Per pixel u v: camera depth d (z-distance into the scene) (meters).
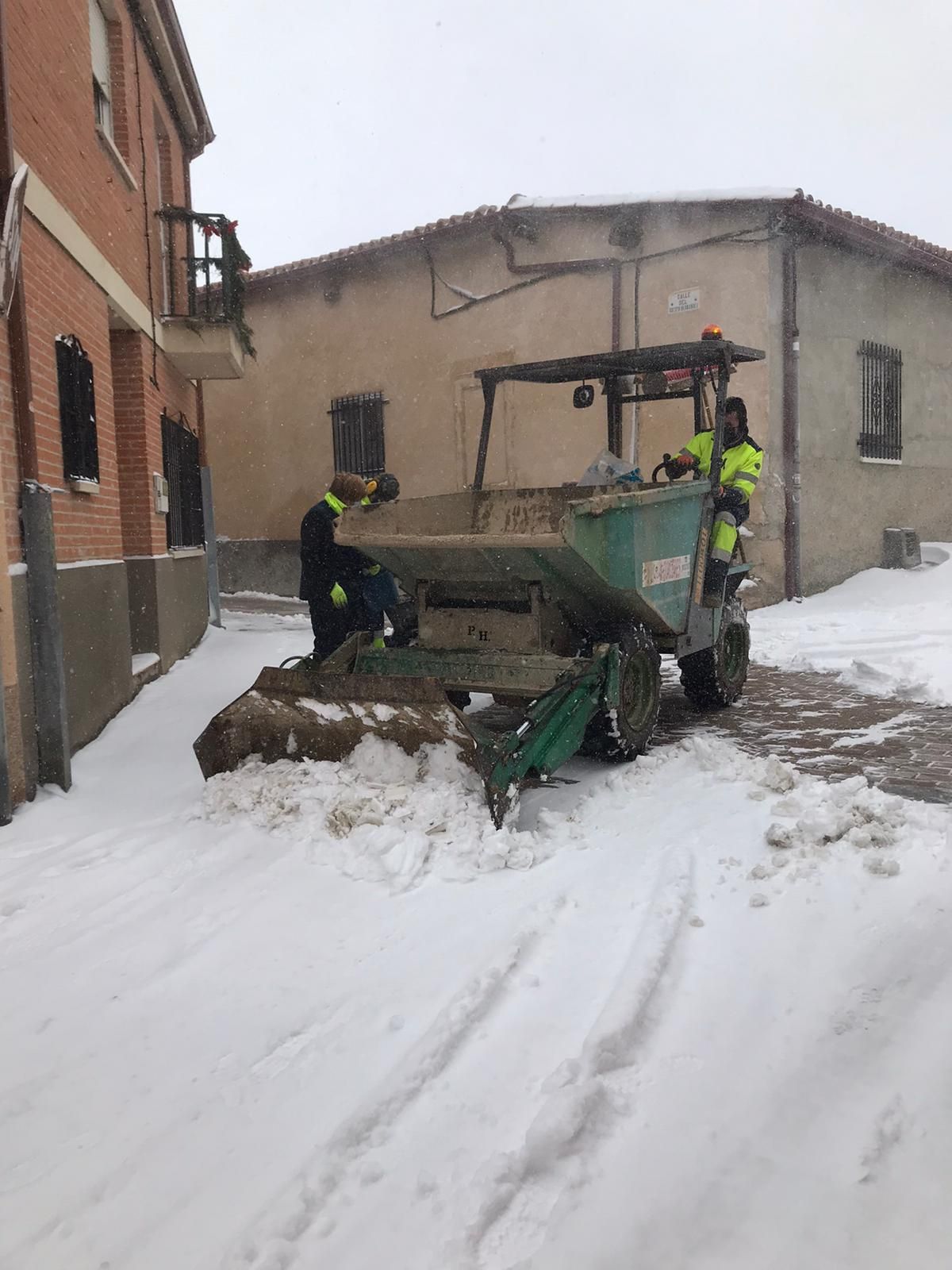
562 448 14.15
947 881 3.82
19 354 5.49
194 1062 2.94
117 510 8.04
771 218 12.05
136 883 4.27
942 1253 2.09
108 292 8.04
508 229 14.19
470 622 5.92
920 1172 2.32
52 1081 2.88
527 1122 2.59
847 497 13.41
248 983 3.38
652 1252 2.15
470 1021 3.07
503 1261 2.14
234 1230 2.27
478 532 6.65
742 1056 2.84
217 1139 2.59
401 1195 2.35
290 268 17.14
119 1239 2.26
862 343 13.55
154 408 10.12
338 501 6.99
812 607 12.28
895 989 3.12
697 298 12.70
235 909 3.96
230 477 19.48
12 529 5.38
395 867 4.20
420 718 4.84
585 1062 2.79
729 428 6.87
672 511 6.04
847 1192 2.28
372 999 3.24
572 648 5.93
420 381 15.93
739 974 3.29
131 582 9.45
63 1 7.10
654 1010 3.09
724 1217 2.24
